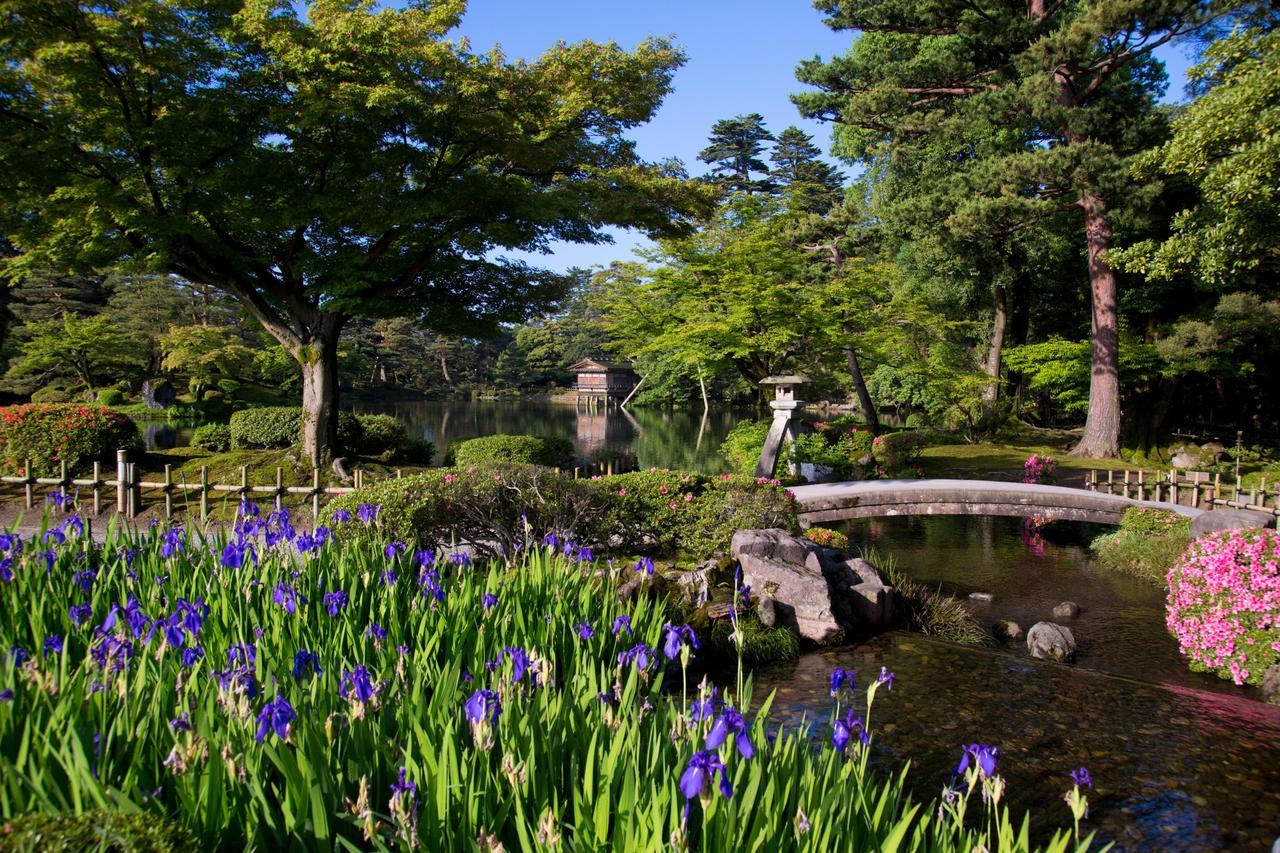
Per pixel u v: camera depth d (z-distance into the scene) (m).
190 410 31.94
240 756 2.05
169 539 4.27
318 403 12.46
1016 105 17.42
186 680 2.69
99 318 32.81
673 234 12.68
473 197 11.18
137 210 9.29
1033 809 3.90
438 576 4.27
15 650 2.62
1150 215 19.67
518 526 7.50
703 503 8.40
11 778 1.81
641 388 53.91
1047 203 17.73
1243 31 11.13
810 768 2.35
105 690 2.39
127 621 3.09
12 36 8.32
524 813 2.09
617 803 2.10
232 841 1.88
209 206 10.13
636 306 17.61
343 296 11.45
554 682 3.11
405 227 11.30
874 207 24.84
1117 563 10.91
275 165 10.33
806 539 8.56
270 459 12.67
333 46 9.44
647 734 2.61
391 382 61.78
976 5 19.12
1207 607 6.83
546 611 3.98
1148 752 4.57
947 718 5.03
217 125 9.83
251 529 4.73
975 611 8.66
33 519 9.65
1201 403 26.11
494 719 2.36
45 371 34.31
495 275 13.71
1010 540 12.77
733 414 46.09
